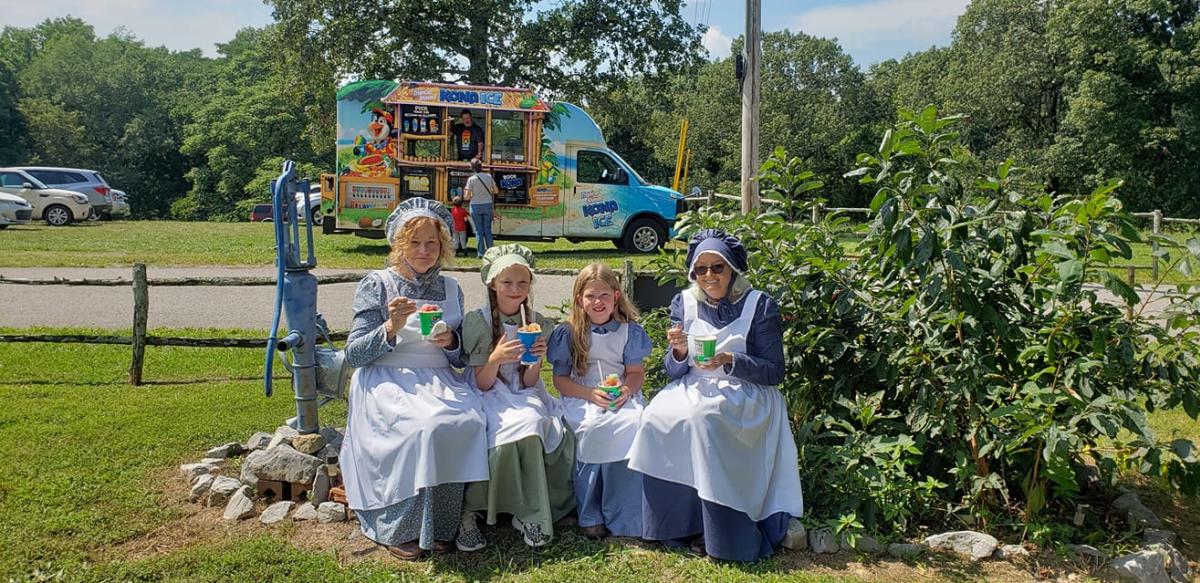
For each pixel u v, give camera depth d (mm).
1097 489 4582
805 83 55719
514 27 27656
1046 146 40344
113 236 19516
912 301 4055
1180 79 33875
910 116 3934
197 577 3537
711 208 5336
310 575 3564
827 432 4484
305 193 4406
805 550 3902
